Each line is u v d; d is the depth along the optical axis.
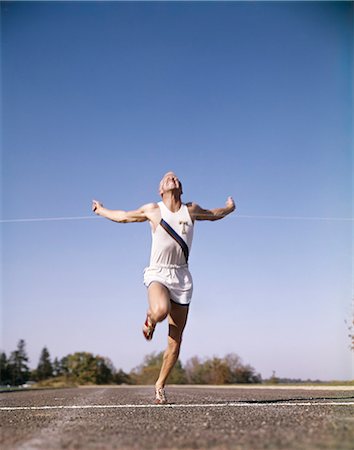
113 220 5.55
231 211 5.70
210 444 2.68
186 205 5.50
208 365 45.53
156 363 62.44
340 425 3.37
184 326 5.57
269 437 2.87
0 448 2.69
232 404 5.56
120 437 2.95
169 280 5.35
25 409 5.36
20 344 66.00
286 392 10.59
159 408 5.08
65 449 2.61
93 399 7.91
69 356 69.75
